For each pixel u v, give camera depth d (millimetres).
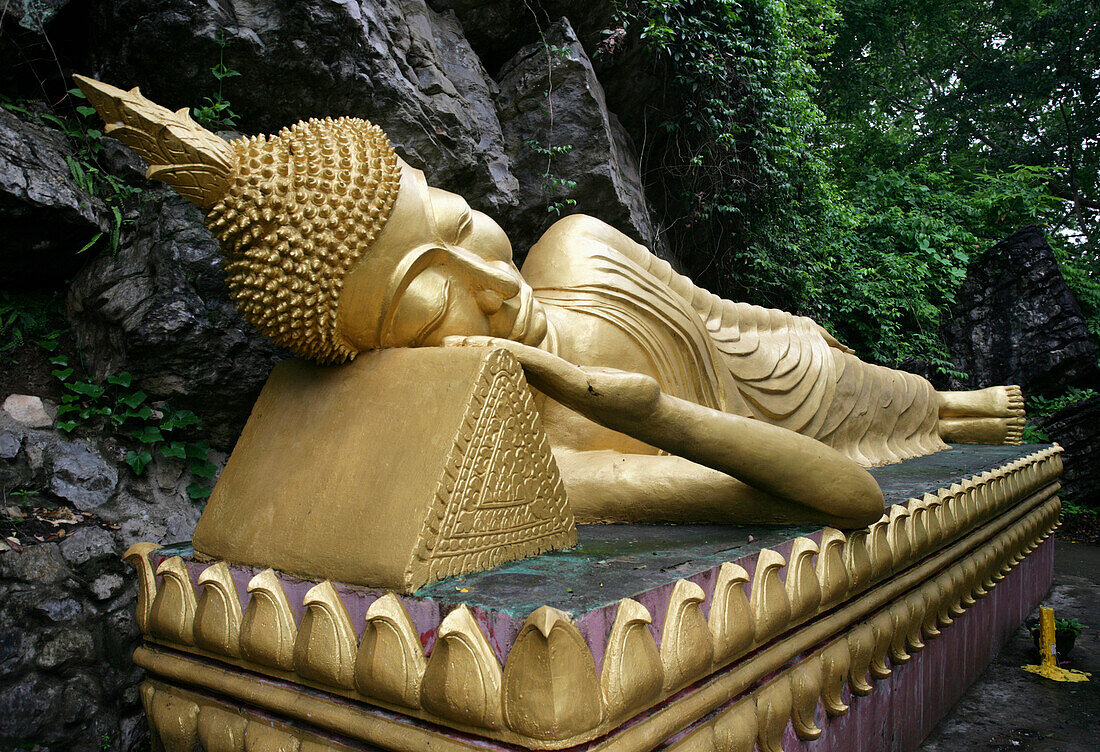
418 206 1756
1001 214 10109
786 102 6012
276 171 1606
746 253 6023
